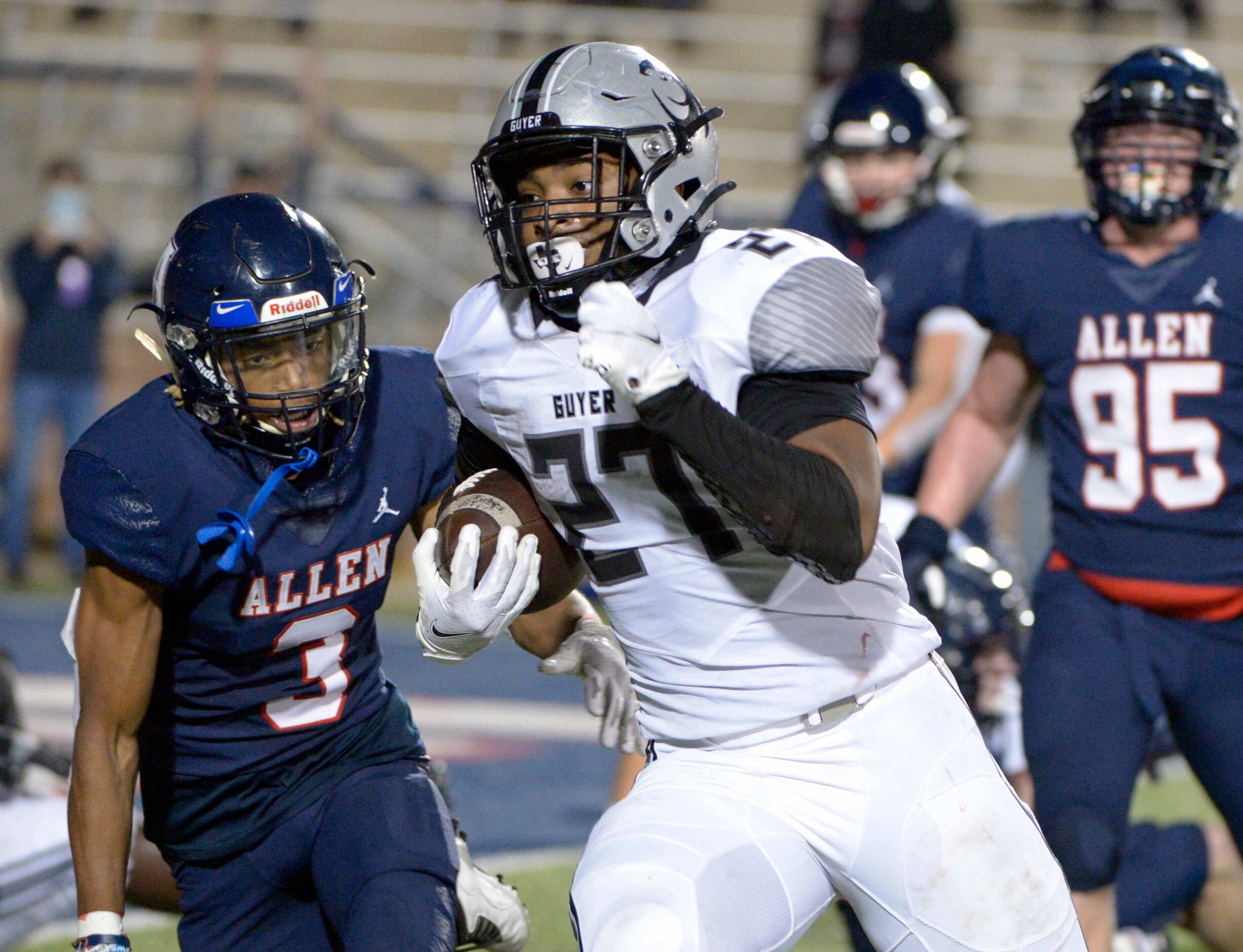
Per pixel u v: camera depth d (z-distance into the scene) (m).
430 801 8.87
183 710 8.74
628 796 8.04
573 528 7.76
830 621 7.61
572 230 7.32
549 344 7.48
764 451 6.49
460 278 39.84
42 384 31.88
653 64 7.47
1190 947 13.53
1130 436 10.93
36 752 11.74
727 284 7.10
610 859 7.45
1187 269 10.80
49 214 31.52
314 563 8.41
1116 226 11.03
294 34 45.44
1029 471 25.62
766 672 7.60
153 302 8.30
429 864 8.41
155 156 40.38
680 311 7.15
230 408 8.01
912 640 7.86
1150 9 45.84
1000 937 7.55
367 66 45.22
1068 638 11.02
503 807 18.47
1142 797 18.72
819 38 34.94
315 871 8.74
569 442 7.46
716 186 7.70
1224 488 10.75
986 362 11.73
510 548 7.45
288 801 8.91
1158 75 10.48
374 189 39.81
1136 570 10.91
